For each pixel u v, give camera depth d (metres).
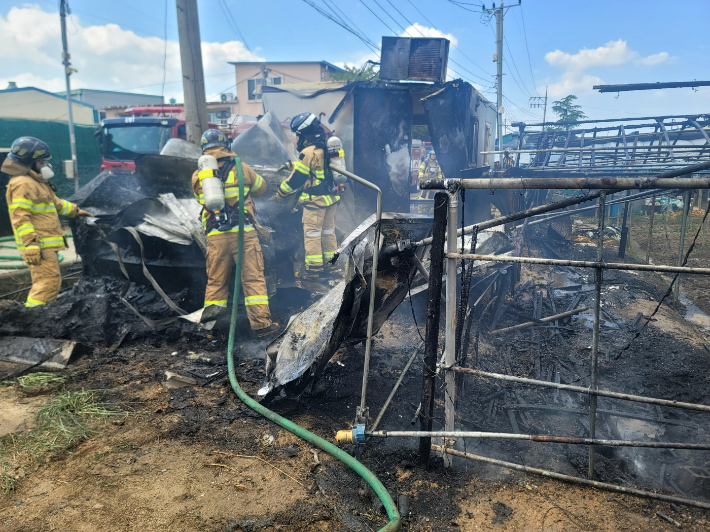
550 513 2.49
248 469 2.72
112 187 5.71
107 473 2.60
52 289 4.81
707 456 3.18
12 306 4.41
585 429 3.55
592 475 2.72
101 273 5.49
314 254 5.88
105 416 3.19
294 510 2.41
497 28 23.11
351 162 9.40
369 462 2.88
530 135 10.95
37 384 3.52
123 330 4.48
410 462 2.88
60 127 14.30
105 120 11.64
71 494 2.42
